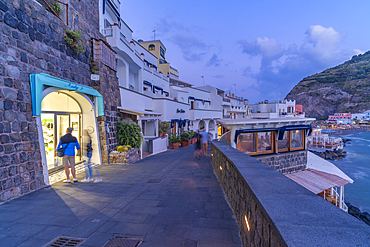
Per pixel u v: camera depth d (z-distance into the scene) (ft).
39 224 12.47
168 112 67.51
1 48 17.26
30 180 18.81
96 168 22.85
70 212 14.19
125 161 33.12
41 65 21.81
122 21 60.95
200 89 128.88
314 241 3.85
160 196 17.35
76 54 28.66
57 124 27.25
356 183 69.92
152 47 128.77
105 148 32.83
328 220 4.77
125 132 36.27
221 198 16.70
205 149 42.86
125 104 42.78
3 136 16.71
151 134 54.13
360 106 513.86
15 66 18.40
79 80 29.12
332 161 105.50
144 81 68.95
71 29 27.66
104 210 14.48
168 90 96.07
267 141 41.98
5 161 16.67
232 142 38.47
